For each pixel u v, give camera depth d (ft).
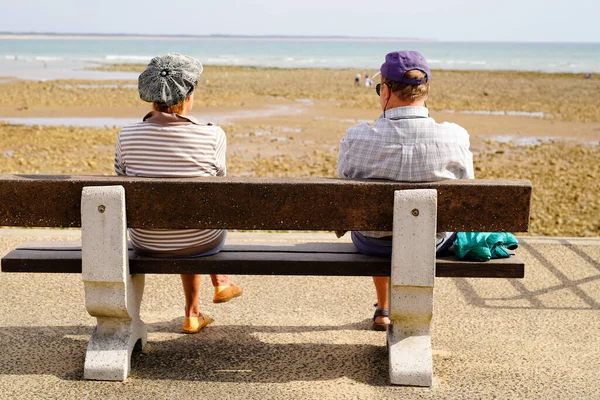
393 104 11.69
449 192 10.68
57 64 250.16
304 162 47.88
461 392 11.04
